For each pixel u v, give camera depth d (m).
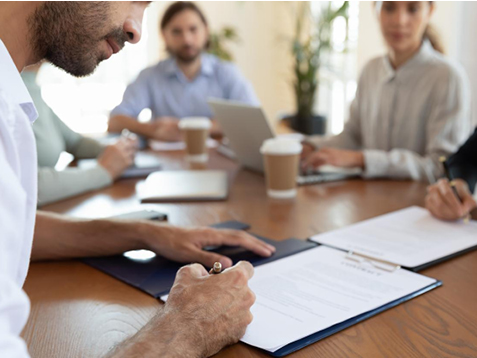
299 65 4.48
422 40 2.03
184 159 1.97
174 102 3.01
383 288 0.80
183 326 0.61
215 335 0.62
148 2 0.74
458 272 0.87
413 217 1.17
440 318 0.70
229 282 0.68
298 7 5.04
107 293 0.81
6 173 0.49
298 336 0.66
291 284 0.81
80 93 5.09
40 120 1.83
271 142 1.37
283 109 5.66
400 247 0.98
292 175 1.38
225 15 5.40
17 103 0.56
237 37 5.25
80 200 1.40
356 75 4.21
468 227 1.10
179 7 2.92
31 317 0.73
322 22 4.36
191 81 3.02
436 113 1.89
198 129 1.93
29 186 0.57
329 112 4.92
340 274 0.85
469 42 2.86
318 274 0.85
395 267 0.87
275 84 5.64
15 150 0.52
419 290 0.79
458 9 2.90
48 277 0.89
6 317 0.45
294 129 4.49
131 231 0.94
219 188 1.43
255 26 5.48
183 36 2.89
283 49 5.47
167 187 1.46
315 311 0.72
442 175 1.66
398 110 2.04
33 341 0.67
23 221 0.50
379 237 1.04
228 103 1.64
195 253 0.89
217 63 3.07
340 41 4.50
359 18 4.01
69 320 0.72
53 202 1.38
